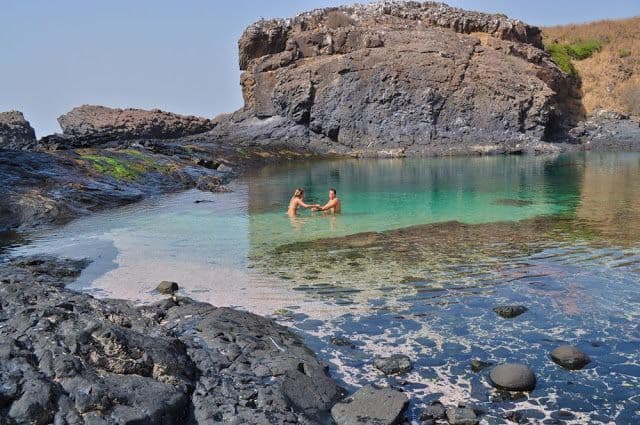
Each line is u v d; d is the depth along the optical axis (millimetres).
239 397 5812
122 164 23078
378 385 6422
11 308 7082
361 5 48688
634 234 13289
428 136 42375
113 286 9938
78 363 5547
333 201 17219
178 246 12961
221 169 29141
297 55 47062
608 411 5816
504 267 10742
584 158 35625
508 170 29500
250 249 12609
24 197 16469
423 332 7793
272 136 44656
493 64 43562
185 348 6797
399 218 16188
